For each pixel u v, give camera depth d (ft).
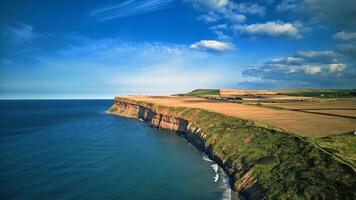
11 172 183.83
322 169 133.69
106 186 162.30
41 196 145.89
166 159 224.74
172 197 148.77
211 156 228.02
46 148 257.55
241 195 151.53
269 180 144.56
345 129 205.26
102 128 402.93
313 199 117.70
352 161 138.41
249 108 377.91
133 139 316.19
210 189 159.84
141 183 168.35
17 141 290.15
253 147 191.52
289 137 182.60
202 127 294.66
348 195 111.24
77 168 195.83
